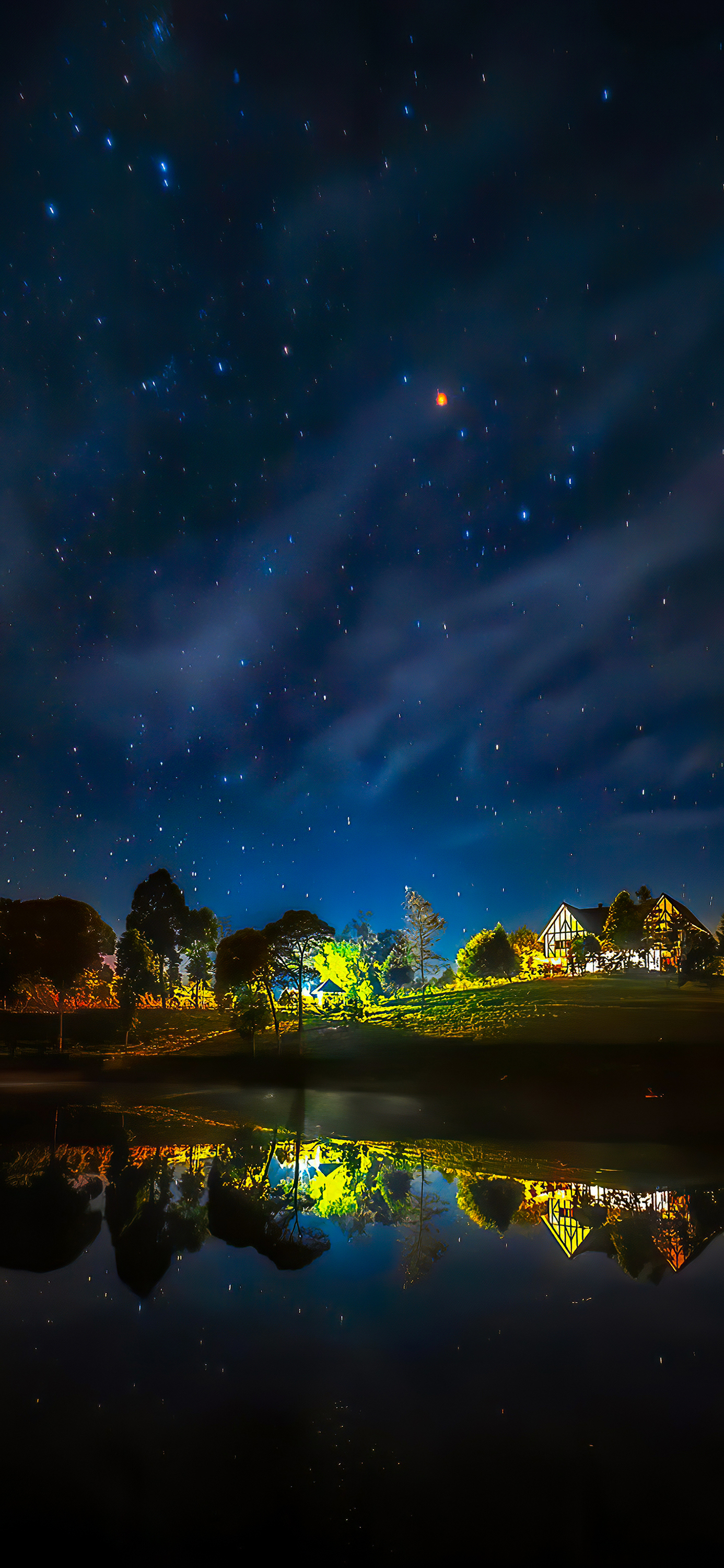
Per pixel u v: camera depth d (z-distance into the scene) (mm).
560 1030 45750
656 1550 4777
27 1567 4625
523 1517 5121
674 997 57750
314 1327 8453
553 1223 13172
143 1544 4859
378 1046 48531
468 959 86938
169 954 86625
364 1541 4777
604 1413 6555
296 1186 16312
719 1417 6488
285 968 54375
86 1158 19984
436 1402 6766
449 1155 20594
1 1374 7371
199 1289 9703
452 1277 10148
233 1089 39062
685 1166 19031
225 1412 6605
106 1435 6160
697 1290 9633
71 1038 63781
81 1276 10211
